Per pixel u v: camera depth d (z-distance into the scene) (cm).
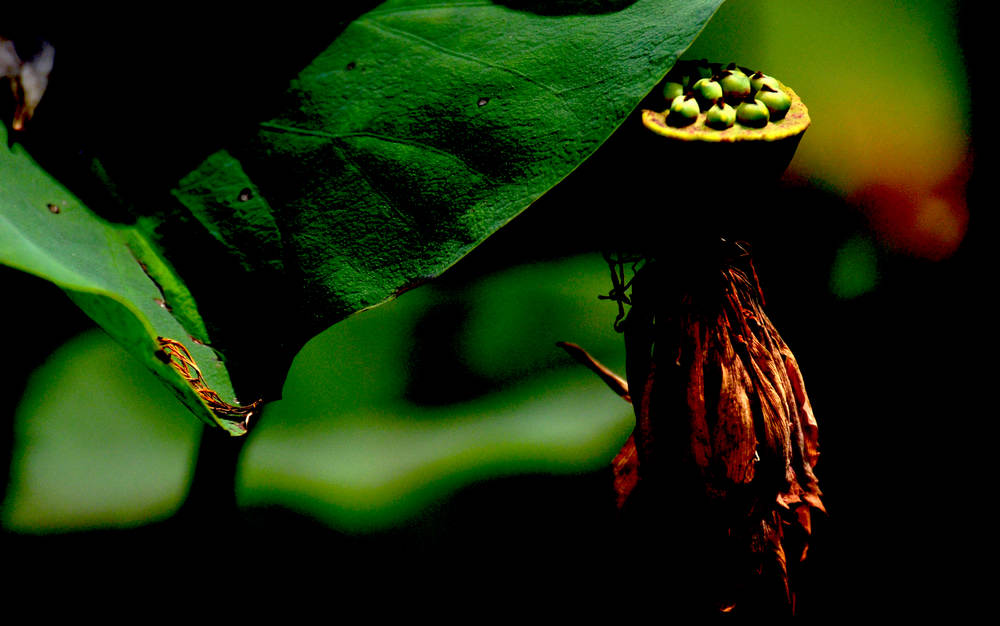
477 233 123
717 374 123
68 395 177
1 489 166
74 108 125
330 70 126
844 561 175
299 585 156
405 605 156
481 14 126
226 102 126
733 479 123
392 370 177
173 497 167
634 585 126
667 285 122
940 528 176
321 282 125
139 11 126
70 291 119
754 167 119
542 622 151
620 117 121
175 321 123
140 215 125
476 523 163
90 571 158
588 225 160
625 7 124
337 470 165
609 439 169
